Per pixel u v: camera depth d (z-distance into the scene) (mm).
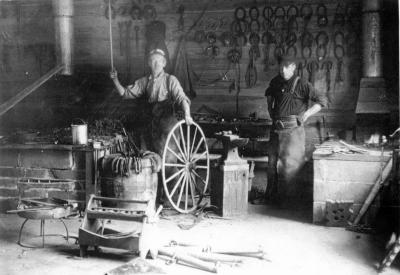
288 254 6227
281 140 8656
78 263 5812
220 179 7949
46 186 7898
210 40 10812
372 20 9141
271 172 8898
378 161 7277
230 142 7887
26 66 11672
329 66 10266
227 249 6375
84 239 5891
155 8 11078
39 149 7852
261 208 8609
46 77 10281
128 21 11258
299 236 6973
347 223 7418
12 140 8195
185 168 8016
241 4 10648
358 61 10133
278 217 8000
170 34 11039
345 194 7453
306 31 10359
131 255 6082
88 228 6070
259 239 6820
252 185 10141
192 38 10938
